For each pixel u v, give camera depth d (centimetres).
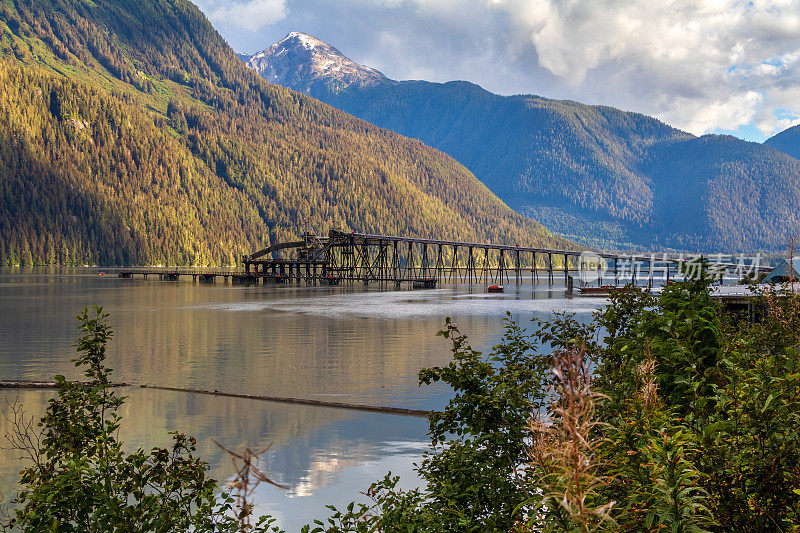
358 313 8831
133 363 4081
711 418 699
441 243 19500
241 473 429
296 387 3225
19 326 6650
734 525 599
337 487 1684
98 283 17950
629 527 525
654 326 904
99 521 817
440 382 3334
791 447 616
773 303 1319
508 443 841
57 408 1021
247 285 18300
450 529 775
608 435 643
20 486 1620
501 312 9031
